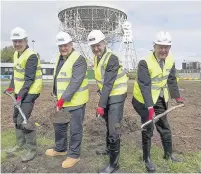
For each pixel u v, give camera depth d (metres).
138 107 4.58
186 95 15.04
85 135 6.24
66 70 4.66
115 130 4.37
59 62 4.92
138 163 4.67
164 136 4.71
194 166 4.59
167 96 4.71
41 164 4.71
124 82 4.54
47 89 20.16
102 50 4.38
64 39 4.53
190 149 5.30
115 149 4.36
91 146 5.55
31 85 5.00
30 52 4.91
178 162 4.66
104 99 4.26
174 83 4.80
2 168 4.52
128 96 13.86
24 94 4.84
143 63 4.38
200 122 7.52
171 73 4.76
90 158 4.95
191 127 6.95
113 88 4.43
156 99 4.54
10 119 7.89
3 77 48.22
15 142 5.73
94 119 6.91
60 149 5.05
